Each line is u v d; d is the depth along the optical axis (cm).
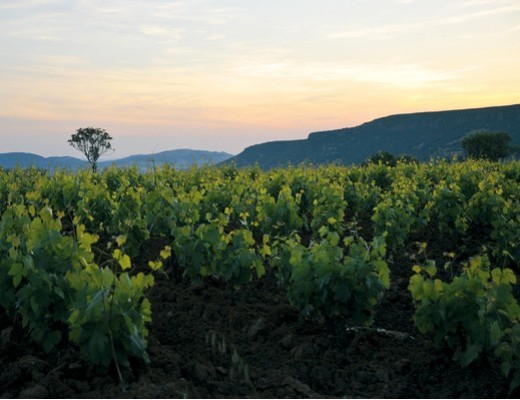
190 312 738
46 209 650
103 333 511
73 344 596
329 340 671
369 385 565
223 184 1363
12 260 600
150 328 684
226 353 621
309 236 1252
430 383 577
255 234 1181
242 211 1159
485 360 590
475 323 579
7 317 662
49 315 574
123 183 1313
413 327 743
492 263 1081
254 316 727
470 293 589
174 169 1817
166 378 532
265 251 766
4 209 1205
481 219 1256
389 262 1059
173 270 877
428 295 604
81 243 655
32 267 558
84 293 525
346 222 1366
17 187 1282
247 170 1998
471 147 8994
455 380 583
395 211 1118
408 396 546
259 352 630
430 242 1239
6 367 553
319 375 577
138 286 549
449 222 1354
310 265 662
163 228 966
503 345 546
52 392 496
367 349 647
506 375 543
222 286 850
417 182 1541
